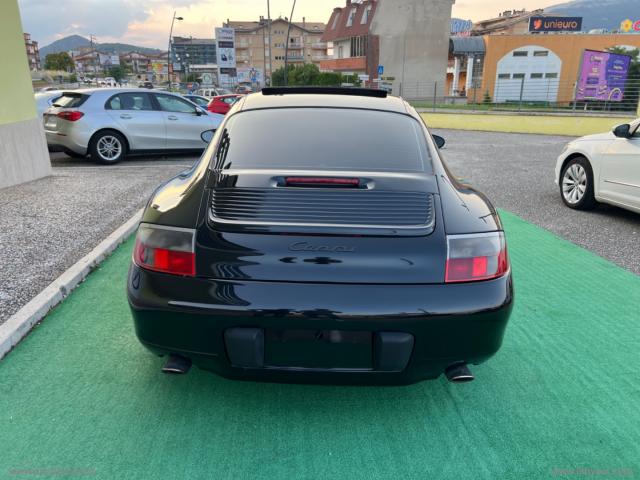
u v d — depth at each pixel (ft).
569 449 7.06
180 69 376.89
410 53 170.91
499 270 6.87
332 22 218.38
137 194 21.48
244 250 6.54
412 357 6.63
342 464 6.72
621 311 11.27
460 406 7.97
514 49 152.97
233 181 7.41
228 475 6.48
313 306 6.34
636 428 7.49
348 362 6.67
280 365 6.73
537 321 10.77
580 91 84.89
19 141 23.24
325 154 8.06
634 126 18.29
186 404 7.85
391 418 7.66
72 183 23.81
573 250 15.52
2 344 8.96
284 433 7.27
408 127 8.97
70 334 9.82
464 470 6.65
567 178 21.36
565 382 8.63
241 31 369.09
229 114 9.34
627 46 150.00
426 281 6.50
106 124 31.07
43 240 15.01
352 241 6.53
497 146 46.85
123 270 13.08
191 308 6.52
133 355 9.14
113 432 7.19
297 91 10.28
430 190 7.38
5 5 22.00
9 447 6.85
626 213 20.48
